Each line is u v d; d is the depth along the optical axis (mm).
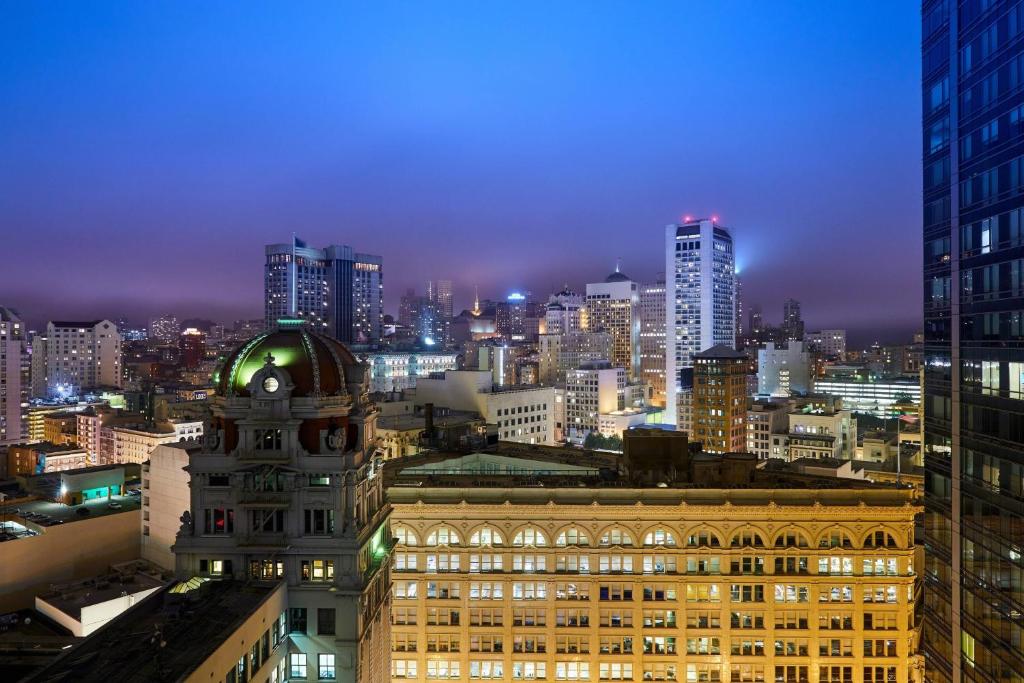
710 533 79688
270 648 52875
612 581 79750
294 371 59906
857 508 78250
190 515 58500
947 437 68562
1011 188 58906
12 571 114750
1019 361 57125
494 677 80188
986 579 61281
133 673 39969
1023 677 55531
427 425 126625
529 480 87812
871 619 78125
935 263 72250
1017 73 58562
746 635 78500
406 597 81000
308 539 56938
